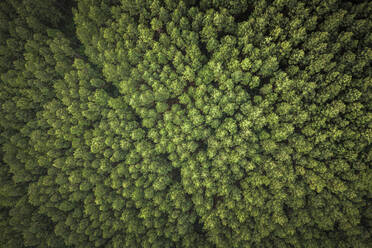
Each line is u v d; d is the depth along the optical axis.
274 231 33.56
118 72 36.22
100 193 37.09
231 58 33.00
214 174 34.69
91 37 37.25
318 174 31.41
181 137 35.97
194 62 33.81
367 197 29.64
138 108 37.09
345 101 29.66
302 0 29.27
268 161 32.75
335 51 28.88
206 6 32.84
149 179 37.34
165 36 34.12
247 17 33.97
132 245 36.72
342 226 29.86
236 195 33.91
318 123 30.55
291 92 30.97
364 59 27.77
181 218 36.56
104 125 37.38
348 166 29.30
